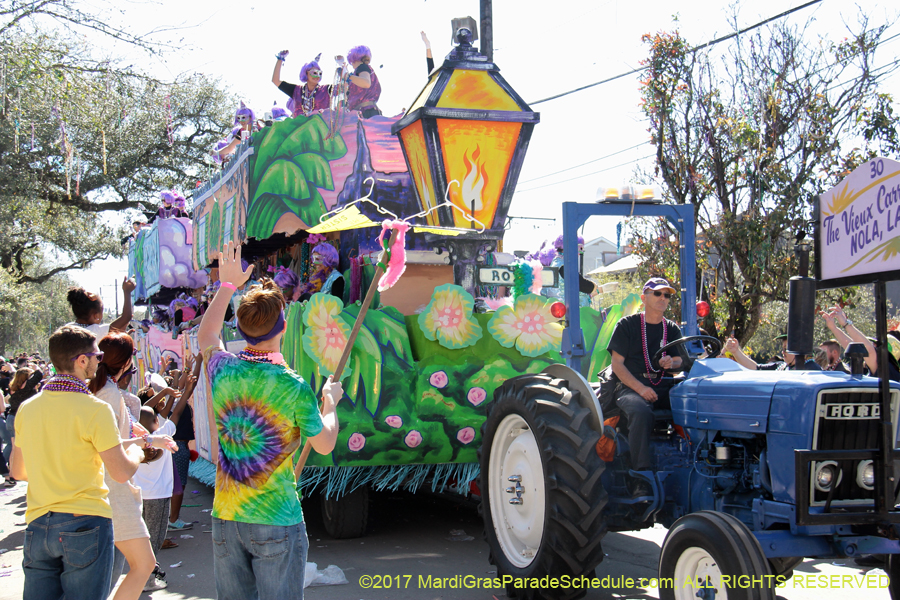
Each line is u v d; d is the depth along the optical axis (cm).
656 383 464
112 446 319
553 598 411
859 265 340
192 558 585
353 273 664
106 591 327
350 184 703
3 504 889
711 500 401
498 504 484
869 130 981
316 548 589
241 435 269
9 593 507
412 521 690
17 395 1084
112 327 487
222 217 796
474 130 609
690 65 1088
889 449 331
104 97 1195
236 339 761
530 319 601
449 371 579
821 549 344
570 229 496
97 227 2477
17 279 2614
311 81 837
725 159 1068
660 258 1141
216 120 2023
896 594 392
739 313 1054
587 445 407
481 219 626
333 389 306
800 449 339
